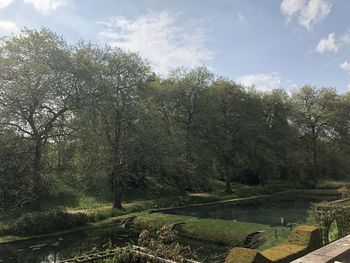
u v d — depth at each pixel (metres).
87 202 38.44
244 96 55.56
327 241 17.34
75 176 33.88
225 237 23.34
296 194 52.81
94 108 32.22
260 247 20.19
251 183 63.34
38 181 30.23
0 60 29.12
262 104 59.41
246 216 34.62
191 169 45.47
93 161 34.47
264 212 37.44
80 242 24.77
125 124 37.12
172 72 49.56
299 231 14.08
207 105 48.88
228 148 50.94
